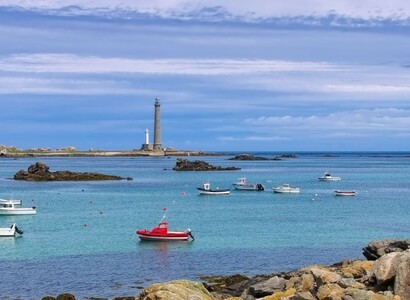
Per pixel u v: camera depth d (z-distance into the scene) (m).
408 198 126.62
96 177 179.38
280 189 140.50
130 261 55.84
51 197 126.62
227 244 65.75
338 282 29.70
